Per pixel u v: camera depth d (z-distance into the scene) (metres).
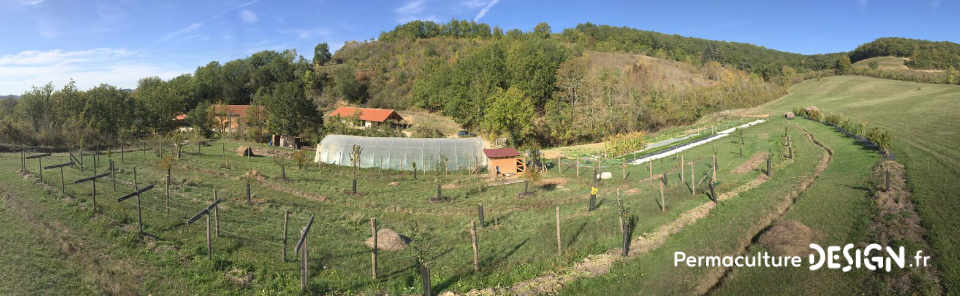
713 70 159.12
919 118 55.44
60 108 76.81
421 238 21.58
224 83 153.50
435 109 139.12
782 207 24.23
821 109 90.00
